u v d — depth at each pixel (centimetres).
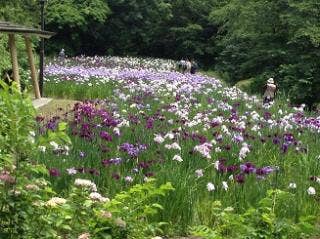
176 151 774
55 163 655
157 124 980
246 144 852
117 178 660
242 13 2745
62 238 425
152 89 1535
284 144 853
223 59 3512
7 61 1734
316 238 597
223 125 1015
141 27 4275
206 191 681
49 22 3850
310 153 893
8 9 2302
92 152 735
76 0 4003
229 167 733
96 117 992
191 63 3306
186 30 4141
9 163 385
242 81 2945
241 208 647
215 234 465
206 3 4231
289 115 1205
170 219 598
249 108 1375
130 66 3062
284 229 468
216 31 4234
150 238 463
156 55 4353
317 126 1085
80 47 4119
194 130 972
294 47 2512
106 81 1830
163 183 618
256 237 452
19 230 382
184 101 1375
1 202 378
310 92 2375
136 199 485
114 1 4169
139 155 761
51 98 1739
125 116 1067
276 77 2525
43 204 408
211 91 1605
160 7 4153
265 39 2683
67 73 2038
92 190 507
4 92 385
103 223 429
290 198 650
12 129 383
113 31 4241
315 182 766
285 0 2538
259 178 708
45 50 3884
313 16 2434
